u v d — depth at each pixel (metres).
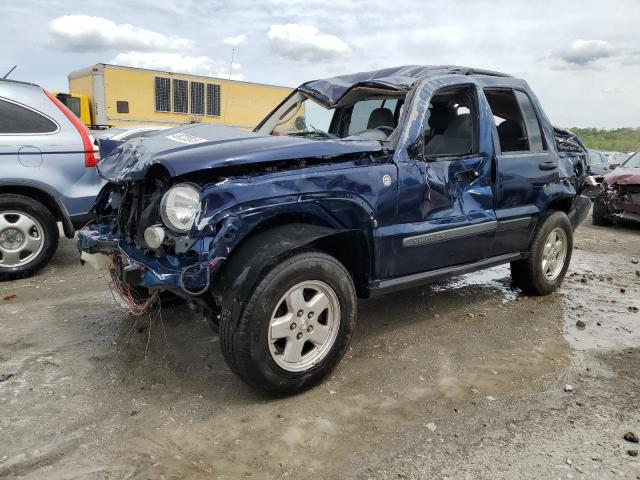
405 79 4.04
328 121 4.72
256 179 3.00
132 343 3.88
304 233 3.10
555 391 3.29
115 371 3.45
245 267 2.90
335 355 3.29
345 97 4.38
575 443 2.75
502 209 4.47
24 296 4.91
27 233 5.41
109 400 3.09
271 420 2.91
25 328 4.13
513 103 4.75
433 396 3.20
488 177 4.30
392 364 3.63
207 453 2.62
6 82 5.39
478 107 4.25
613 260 7.04
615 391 3.30
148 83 15.57
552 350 3.92
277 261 2.97
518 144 4.80
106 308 4.59
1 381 3.29
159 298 4.03
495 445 2.72
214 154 3.06
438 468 2.53
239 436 2.77
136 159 3.45
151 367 3.51
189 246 2.84
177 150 3.26
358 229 3.44
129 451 2.62
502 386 3.34
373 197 3.45
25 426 2.81
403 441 2.74
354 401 3.13
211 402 3.10
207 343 3.90
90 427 2.82
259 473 2.48
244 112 17.42
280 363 3.04
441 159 3.94
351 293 3.30
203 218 2.84
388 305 4.86
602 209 9.72
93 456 2.58
